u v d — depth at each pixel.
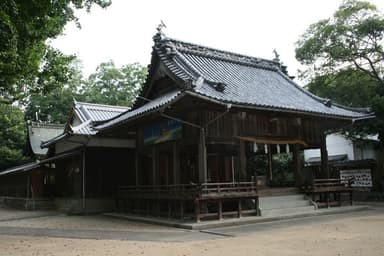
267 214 16.11
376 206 21.41
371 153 30.39
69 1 14.03
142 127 20.30
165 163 21.39
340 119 19.98
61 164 27.75
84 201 23.03
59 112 50.88
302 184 19.23
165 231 13.56
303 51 26.67
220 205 15.04
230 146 20.11
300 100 20.22
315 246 9.55
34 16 12.30
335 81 27.09
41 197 29.36
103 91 54.47
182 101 15.22
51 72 15.05
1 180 37.75
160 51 19.23
